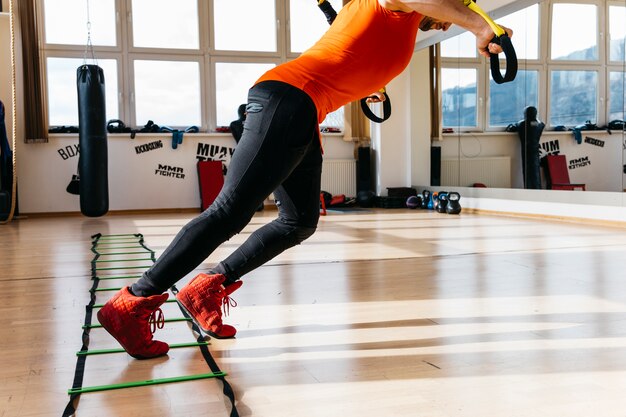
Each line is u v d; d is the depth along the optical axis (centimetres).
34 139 831
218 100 935
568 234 554
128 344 192
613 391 160
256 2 941
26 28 817
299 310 264
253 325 239
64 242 542
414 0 151
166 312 265
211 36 921
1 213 750
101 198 761
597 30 621
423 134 962
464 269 368
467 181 860
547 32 686
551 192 697
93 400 160
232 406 150
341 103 179
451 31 866
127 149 882
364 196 950
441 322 239
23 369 188
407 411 148
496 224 659
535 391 161
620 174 605
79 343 218
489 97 800
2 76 822
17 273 376
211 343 213
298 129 168
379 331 227
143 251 473
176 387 169
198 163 897
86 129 748
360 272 362
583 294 290
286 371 182
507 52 136
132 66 889
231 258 207
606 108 615
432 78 935
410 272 360
